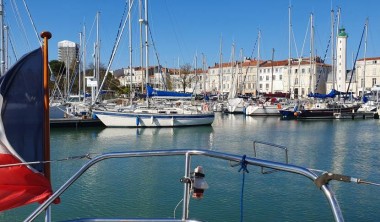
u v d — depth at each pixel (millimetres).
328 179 3225
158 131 36594
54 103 47688
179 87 124000
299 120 52531
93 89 45188
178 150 3953
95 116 37688
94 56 53219
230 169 18188
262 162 3561
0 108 4438
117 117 37719
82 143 28906
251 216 12156
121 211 12617
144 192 14625
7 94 4480
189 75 116000
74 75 66500
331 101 59531
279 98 72000
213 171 17812
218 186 15352
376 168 20094
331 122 49656
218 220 11820
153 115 38406
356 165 20922
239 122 49625
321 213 12445
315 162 21750
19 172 4473
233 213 12406
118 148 27000
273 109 59781
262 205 13188
